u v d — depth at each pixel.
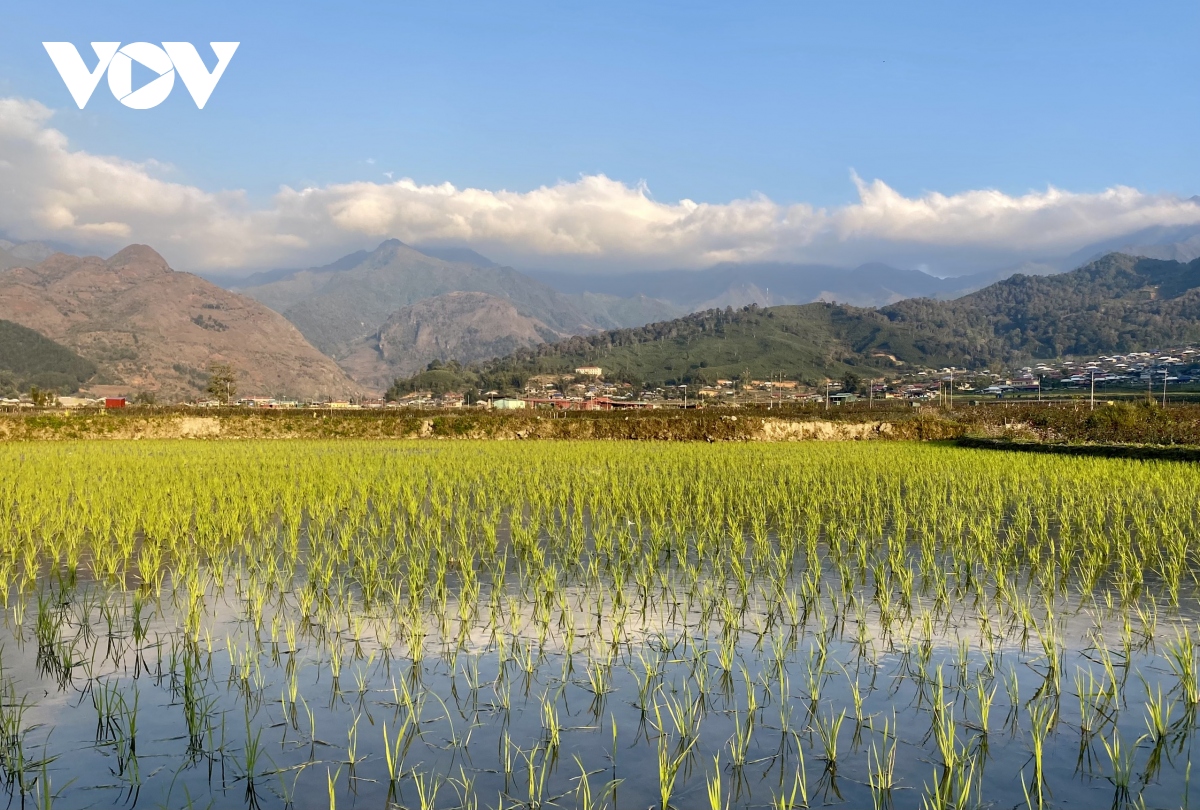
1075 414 64.44
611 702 10.78
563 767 9.08
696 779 8.80
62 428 68.12
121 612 14.77
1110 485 30.06
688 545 20.27
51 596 15.39
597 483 30.92
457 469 37.09
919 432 72.62
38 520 22.03
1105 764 9.05
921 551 19.39
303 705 10.68
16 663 12.18
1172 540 19.39
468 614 14.57
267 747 9.52
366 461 40.94
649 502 25.97
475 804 8.18
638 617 14.44
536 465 39.34
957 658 12.34
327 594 15.54
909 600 14.66
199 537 20.45
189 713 10.06
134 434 70.38
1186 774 8.70
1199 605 15.06
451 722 10.19
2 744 9.39
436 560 18.88
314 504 25.53
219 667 12.02
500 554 19.64
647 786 8.66
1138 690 11.05
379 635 13.42
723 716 10.34
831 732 9.88
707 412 79.50
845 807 8.22
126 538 19.23
